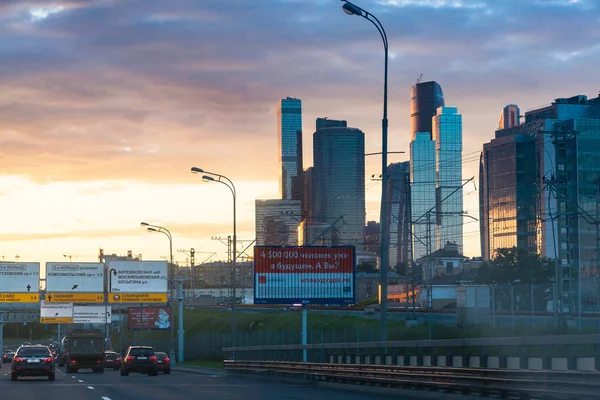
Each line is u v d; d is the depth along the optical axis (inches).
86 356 2743.6
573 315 2498.8
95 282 3747.5
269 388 1422.2
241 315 4805.6
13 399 1104.2
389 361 1400.1
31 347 1829.5
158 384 1573.6
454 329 2511.1
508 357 1021.8
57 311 4281.5
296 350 1937.7
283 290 2477.9
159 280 3769.7
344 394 1239.5
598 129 7357.3
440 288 5989.2
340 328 3528.5
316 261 2506.2
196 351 3939.5
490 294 2573.8
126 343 5487.2
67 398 1127.6
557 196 3299.7
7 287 3661.4
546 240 7568.9
